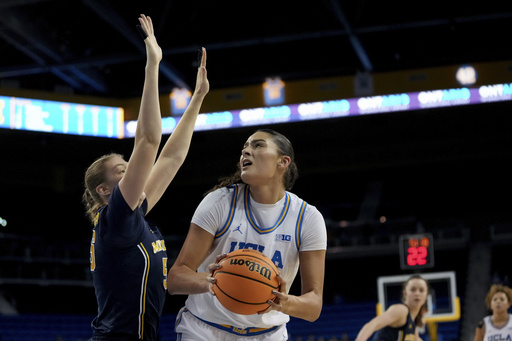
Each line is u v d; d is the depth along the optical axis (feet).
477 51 68.59
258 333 12.19
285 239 12.10
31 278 78.59
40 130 61.11
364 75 63.10
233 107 64.39
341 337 74.33
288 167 12.35
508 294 23.25
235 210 12.17
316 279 12.00
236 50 66.44
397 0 55.42
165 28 58.34
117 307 10.59
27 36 53.67
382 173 84.28
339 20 54.19
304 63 70.28
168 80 70.03
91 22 58.18
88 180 11.60
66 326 76.43
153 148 10.23
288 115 63.46
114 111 65.72
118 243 10.27
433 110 62.90
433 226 83.97
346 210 92.32
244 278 10.73
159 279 10.95
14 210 83.82
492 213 86.74
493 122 71.56
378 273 84.43
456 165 82.79
